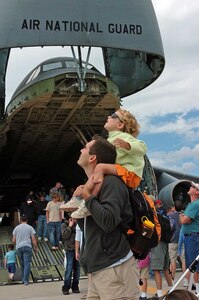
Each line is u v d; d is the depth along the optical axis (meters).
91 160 3.26
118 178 3.14
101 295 3.11
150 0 15.83
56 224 14.79
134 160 3.28
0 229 20.91
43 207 16.84
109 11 14.67
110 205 2.97
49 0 14.33
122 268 3.08
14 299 9.31
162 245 8.54
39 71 16.38
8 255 11.46
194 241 8.04
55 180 30.77
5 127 18.53
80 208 3.16
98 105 16.89
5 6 14.32
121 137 3.37
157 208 10.18
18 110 16.80
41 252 14.55
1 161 26.70
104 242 3.06
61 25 14.19
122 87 19.62
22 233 11.21
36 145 23.27
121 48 14.59
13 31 14.07
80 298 9.20
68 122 19.05
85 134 20.64
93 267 3.11
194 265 4.75
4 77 19.17
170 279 8.85
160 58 15.87
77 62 14.70
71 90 15.12
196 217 8.02
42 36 14.08
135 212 3.15
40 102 16.09
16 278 11.71
